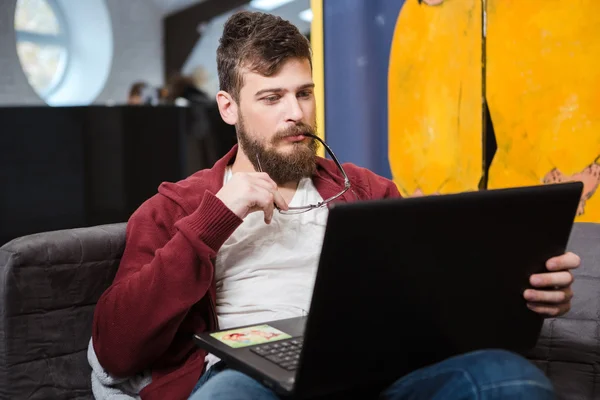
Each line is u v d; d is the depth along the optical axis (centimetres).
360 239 70
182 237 104
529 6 141
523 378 73
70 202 344
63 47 723
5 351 102
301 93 117
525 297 87
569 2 134
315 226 120
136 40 748
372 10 178
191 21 754
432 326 80
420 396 79
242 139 120
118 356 104
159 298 102
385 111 178
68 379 109
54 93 718
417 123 169
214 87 752
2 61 647
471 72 154
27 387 104
